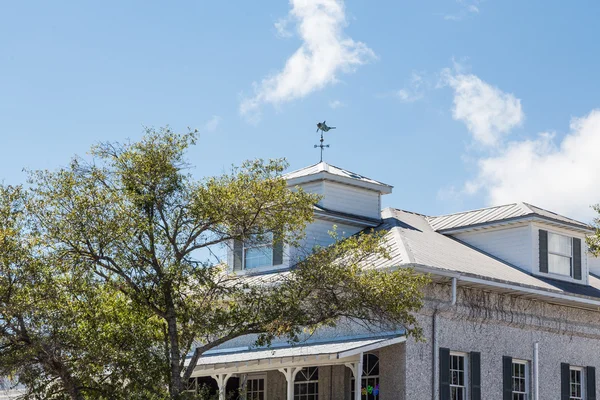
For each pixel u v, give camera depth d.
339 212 33.59
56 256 21.03
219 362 27.41
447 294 28.67
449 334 28.59
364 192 35.59
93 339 20.97
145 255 21.55
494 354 30.00
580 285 34.88
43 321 20.55
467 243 35.78
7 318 20.39
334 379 29.03
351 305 21.77
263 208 22.41
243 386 28.50
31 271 20.45
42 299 20.52
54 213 21.12
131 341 21.52
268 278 29.91
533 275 33.34
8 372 20.48
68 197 21.28
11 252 20.44
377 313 22.19
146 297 21.48
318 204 34.00
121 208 21.42
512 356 30.64
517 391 30.84
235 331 22.56
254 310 22.39
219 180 22.45
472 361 29.05
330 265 22.33
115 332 21.53
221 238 22.48
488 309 29.92
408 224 35.41
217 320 21.89
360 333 28.06
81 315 21.33
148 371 20.88
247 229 22.38
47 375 20.88
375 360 28.12
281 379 30.62
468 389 28.88
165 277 21.25
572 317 33.25
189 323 22.77
